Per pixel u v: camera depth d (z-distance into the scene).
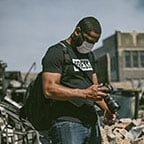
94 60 3.20
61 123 2.92
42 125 3.05
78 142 2.92
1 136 6.22
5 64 17.11
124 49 55.88
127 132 8.52
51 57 2.86
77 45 2.96
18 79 21.36
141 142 7.76
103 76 18.88
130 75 55.69
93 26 2.88
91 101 3.03
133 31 56.53
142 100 17.69
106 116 3.22
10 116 6.35
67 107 2.93
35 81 3.06
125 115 14.47
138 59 56.47
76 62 2.97
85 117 2.97
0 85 17.48
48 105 2.97
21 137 6.50
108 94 3.12
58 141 2.93
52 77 2.83
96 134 3.07
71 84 2.95
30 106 3.09
